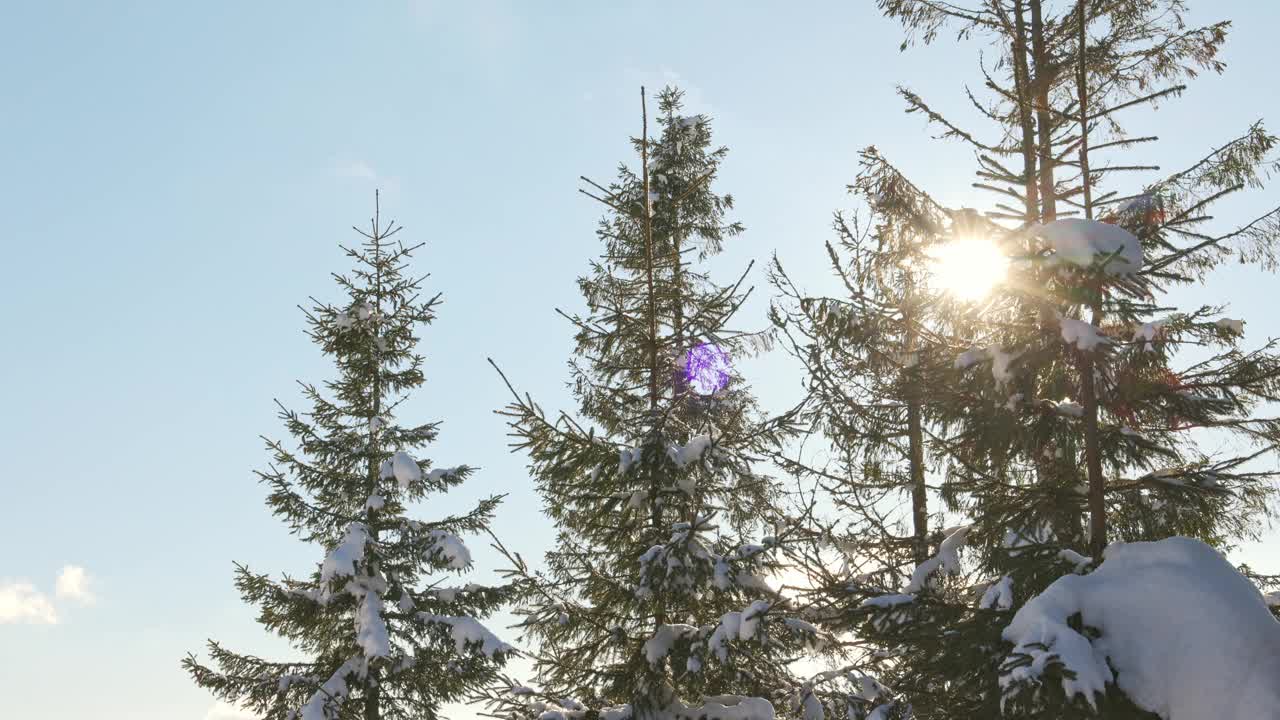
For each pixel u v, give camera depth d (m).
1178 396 8.94
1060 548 9.19
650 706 11.70
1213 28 11.10
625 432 13.74
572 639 12.22
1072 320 8.59
